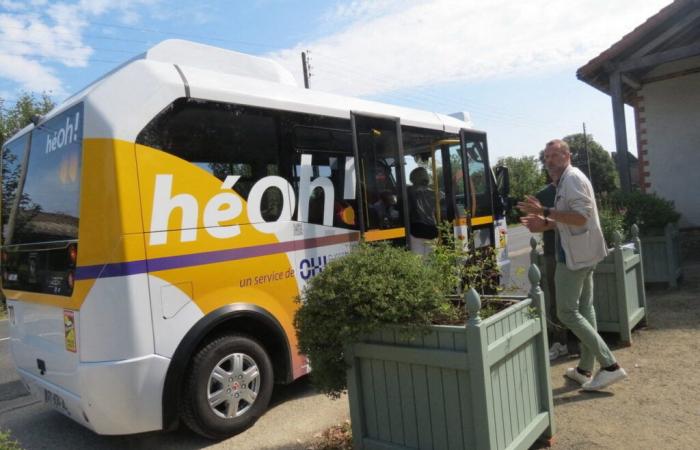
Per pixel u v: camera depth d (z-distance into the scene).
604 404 4.11
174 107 4.07
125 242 3.64
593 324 4.52
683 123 11.85
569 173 4.19
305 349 3.32
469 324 2.78
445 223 3.84
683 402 4.02
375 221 5.73
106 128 3.71
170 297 3.85
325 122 5.32
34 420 5.02
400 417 3.12
